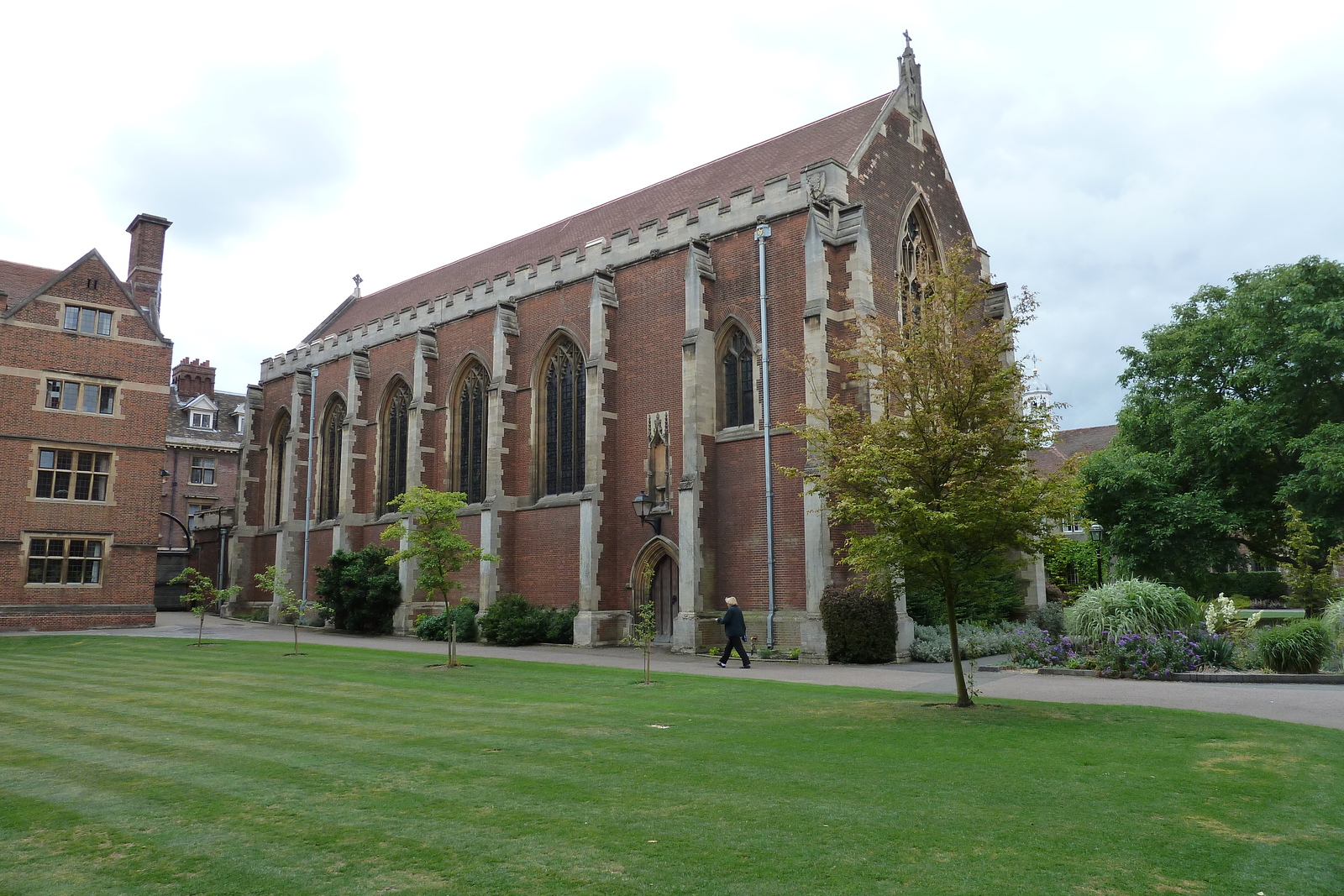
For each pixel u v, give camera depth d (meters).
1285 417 30.78
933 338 15.15
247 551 49.34
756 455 27.36
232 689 17.70
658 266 30.94
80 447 36.62
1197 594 35.78
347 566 37.41
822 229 26.25
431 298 43.81
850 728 12.91
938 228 32.81
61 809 8.66
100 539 36.88
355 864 6.99
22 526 35.06
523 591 33.66
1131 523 32.81
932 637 26.00
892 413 15.68
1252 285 32.75
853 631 23.77
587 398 31.27
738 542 27.50
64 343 36.62
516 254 42.56
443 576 23.45
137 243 45.84
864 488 15.23
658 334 30.66
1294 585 24.36
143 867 7.00
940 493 14.79
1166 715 13.80
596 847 7.33
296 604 27.84
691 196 34.47
